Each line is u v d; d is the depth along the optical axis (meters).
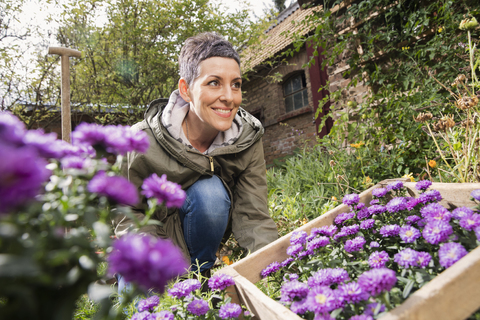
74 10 4.28
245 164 1.40
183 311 0.68
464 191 0.91
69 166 0.37
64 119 2.22
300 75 5.85
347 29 2.70
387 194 1.11
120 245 0.27
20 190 0.21
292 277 0.74
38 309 0.30
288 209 1.95
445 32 2.06
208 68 1.13
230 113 1.20
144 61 4.24
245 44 4.86
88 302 0.87
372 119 2.32
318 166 2.49
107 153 0.40
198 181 1.33
